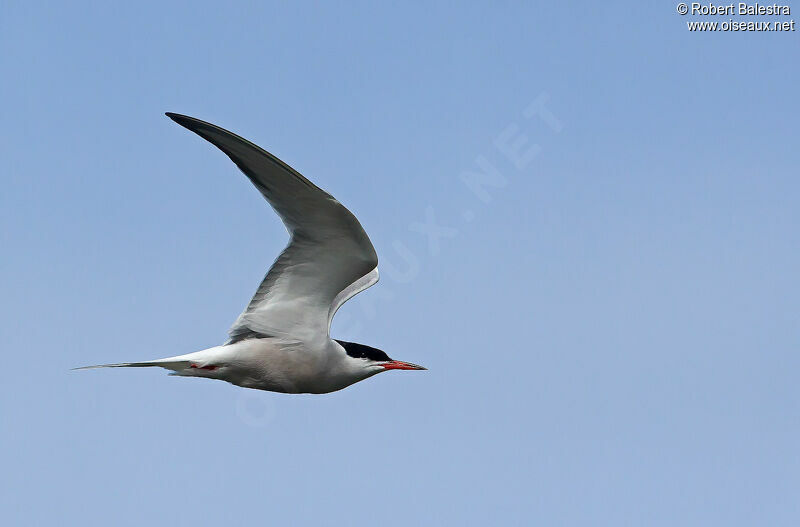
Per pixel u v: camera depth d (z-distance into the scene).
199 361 12.56
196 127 10.48
